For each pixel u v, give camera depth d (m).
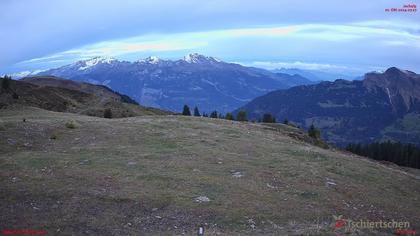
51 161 29.08
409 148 122.62
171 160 31.14
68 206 20.70
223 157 33.38
